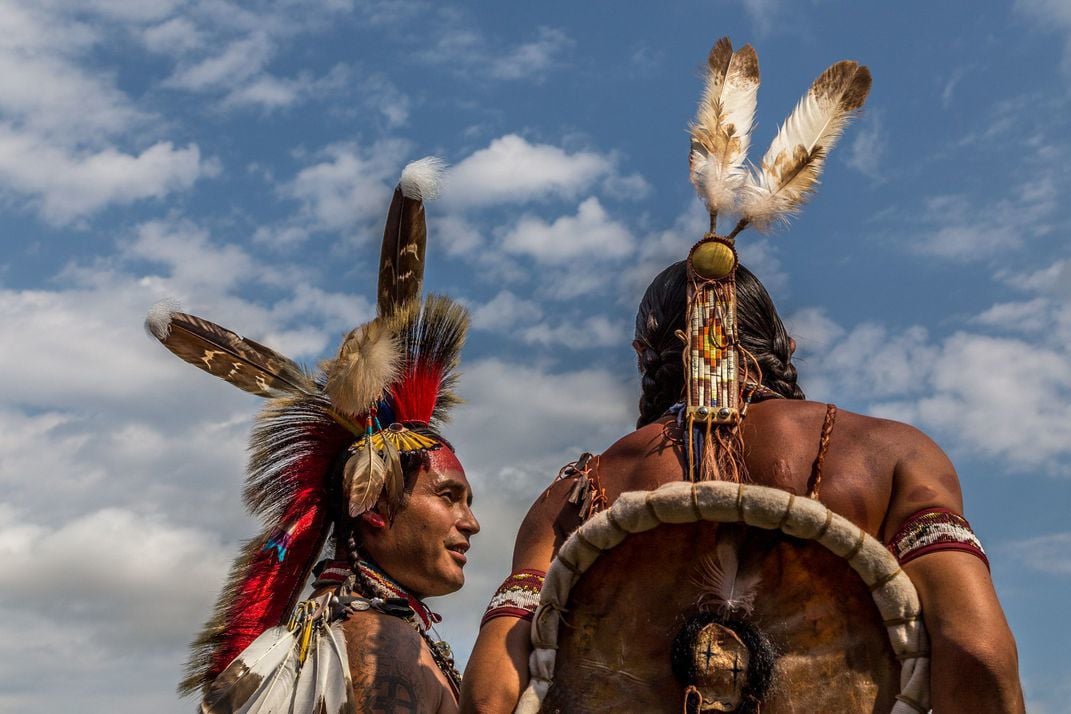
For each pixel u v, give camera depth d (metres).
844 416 2.70
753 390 2.80
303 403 4.06
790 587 2.52
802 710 2.47
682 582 2.57
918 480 2.55
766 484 2.62
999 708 2.29
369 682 3.53
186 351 4.07
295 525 3.99
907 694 2.38
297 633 3.64
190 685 3.92
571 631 2.60
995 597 2.39
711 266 2.85
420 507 3.84
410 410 4.05
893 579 2.41
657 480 2.69
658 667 2.56
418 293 4.21
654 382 2.96
